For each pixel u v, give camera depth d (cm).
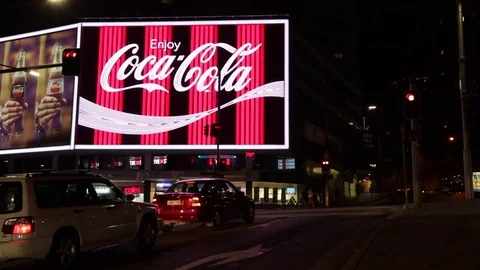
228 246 1237
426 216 1667
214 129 3288
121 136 4216
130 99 4247
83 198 1032
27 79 4556
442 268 809
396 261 875
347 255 1017
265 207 4219
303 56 5369
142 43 4309
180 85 4238
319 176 5716
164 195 1597
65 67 1900
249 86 4178
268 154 4441
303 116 5172
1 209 905
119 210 1109
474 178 4712
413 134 1981
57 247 941
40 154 4453
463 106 2394
